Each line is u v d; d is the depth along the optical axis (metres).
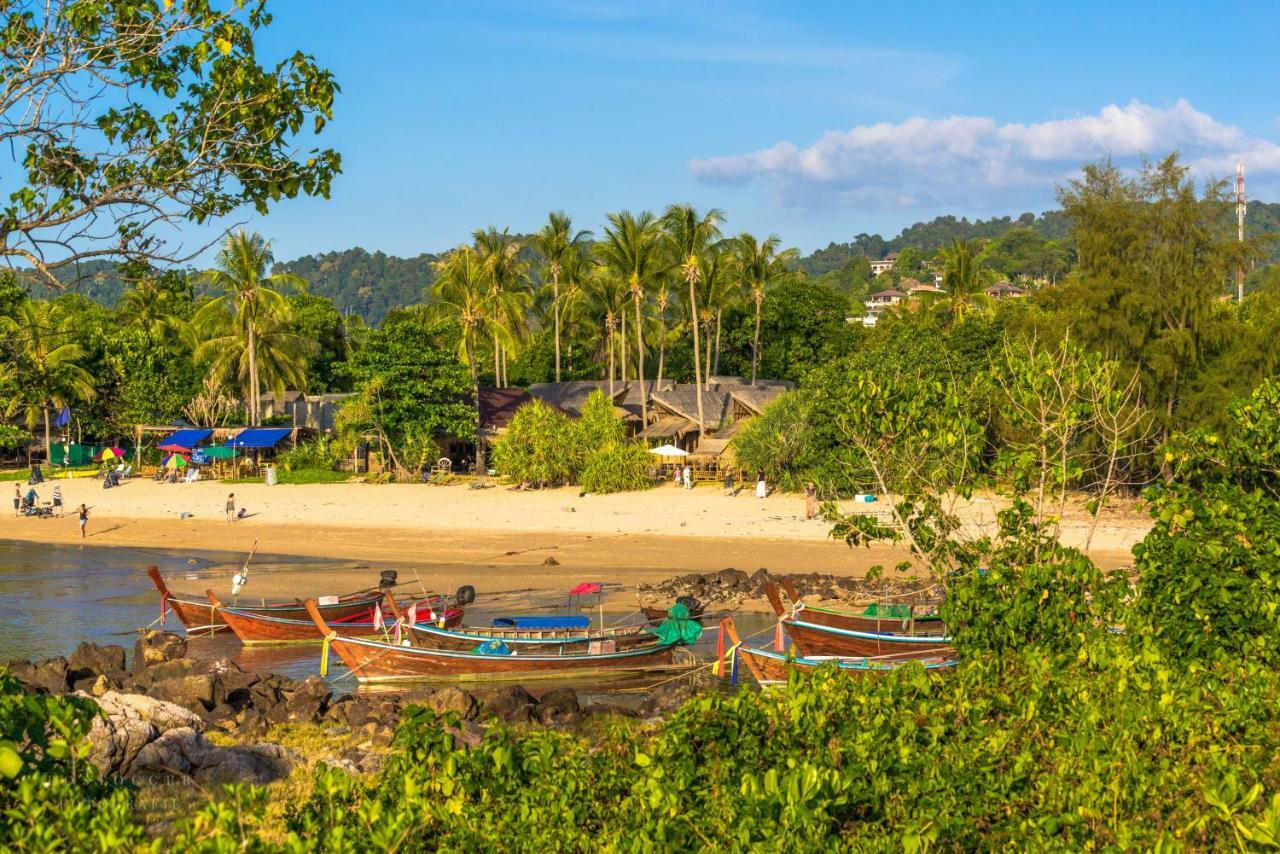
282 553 43.84
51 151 10.62
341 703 20.16
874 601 29.41
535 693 23.72
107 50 10.31
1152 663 12.09
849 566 37.16
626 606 32.19
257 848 7.27
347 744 17.45
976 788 8.95
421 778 8.80
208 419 80.81
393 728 18.06
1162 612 14.86
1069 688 11.31
